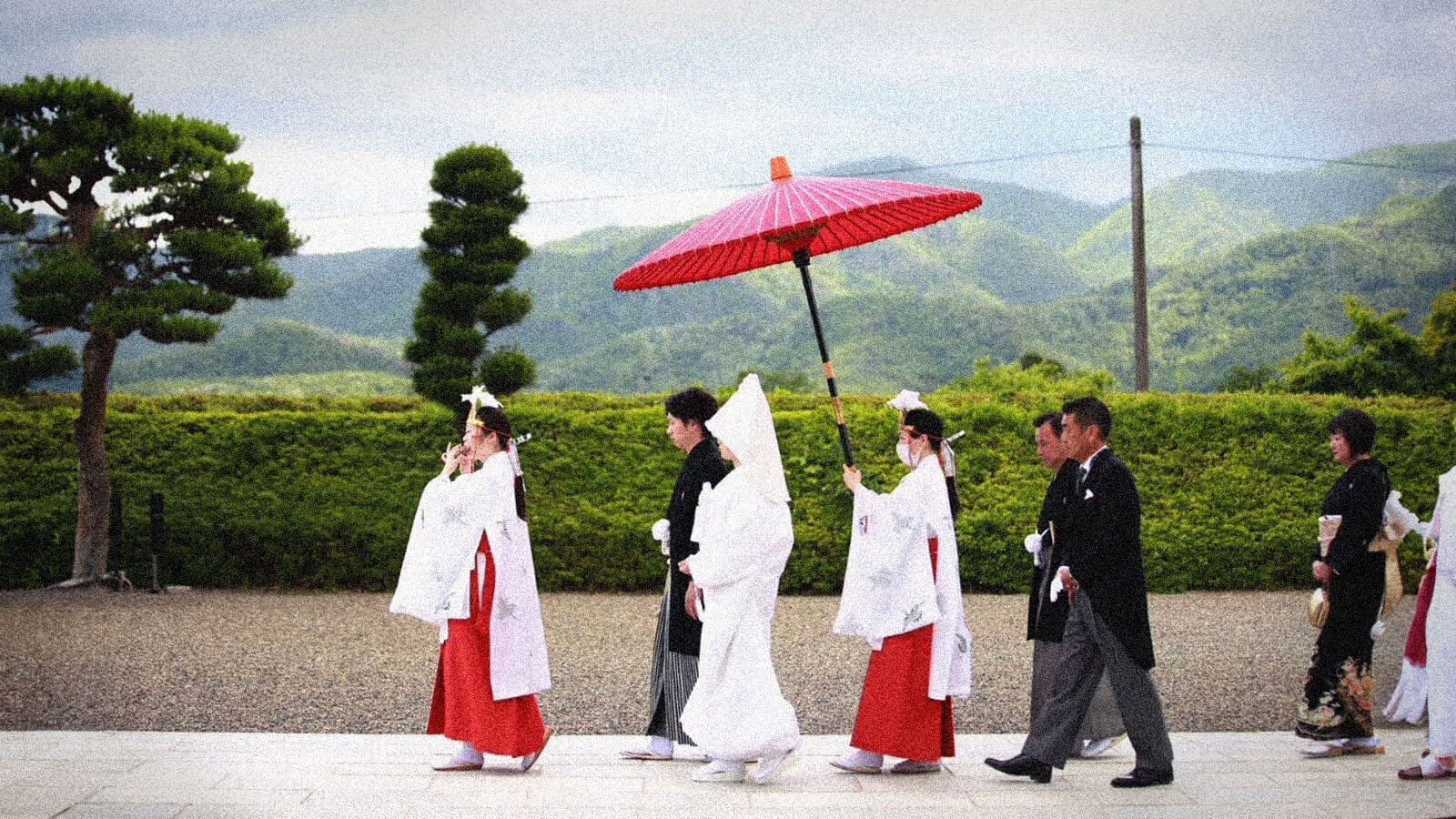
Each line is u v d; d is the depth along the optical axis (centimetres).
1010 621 1108
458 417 620
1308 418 1406
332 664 892
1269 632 1054
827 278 16100
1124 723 574
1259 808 530
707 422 602
